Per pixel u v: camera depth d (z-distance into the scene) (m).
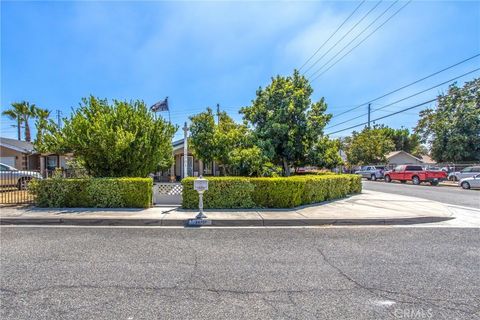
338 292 3.47
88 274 4.01
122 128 10.64
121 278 3.87
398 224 7.74
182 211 8.81
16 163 25.17
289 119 13.91
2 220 7.68
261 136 13.95
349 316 2.92
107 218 7.73
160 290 3.51
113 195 9.41
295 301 3.24
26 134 34.91
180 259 4.68
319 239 6.02
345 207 9.71
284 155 14.23
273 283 3.74
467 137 28.53
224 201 9.38
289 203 9.46
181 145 22.50
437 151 31.17
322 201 11.36
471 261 4.61
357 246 5.48
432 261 4.61
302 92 13.83
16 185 13.62
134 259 4.66
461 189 19.25
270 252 5.08
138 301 3.22
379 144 39.19
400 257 4.81
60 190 9.42
